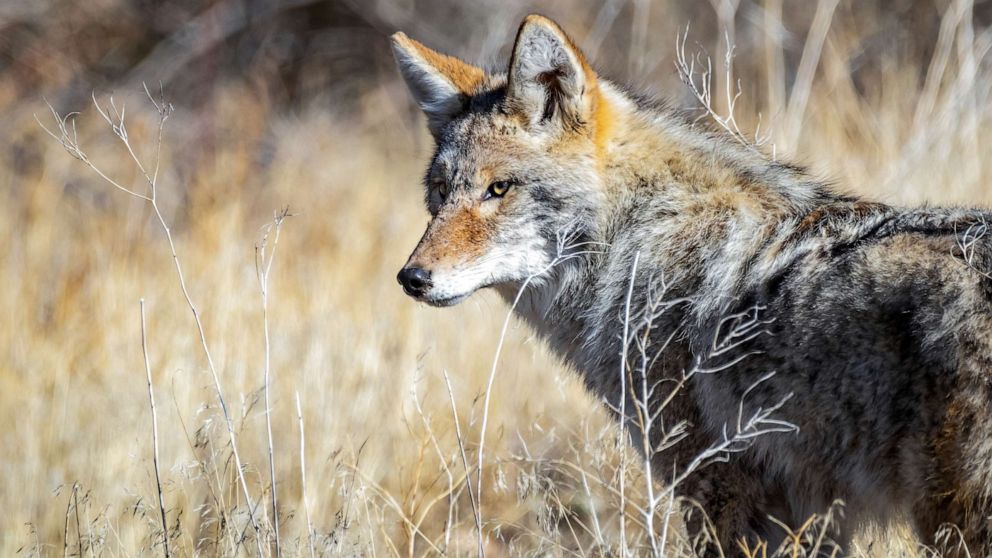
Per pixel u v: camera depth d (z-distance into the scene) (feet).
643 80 68.18
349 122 77.82
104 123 69.31
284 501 34.06
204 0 84.64
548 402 38.58
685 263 27.27
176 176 66.59
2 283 49.55
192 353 40.47
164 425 36.14
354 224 56.95
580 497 33.71
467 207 29.27
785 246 25.71
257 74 81.10
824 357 23.94
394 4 86.33
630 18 79.41
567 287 29.32
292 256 52.54
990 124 50.60
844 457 24.09
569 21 80.79
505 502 34.63
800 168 28.45
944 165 45.60
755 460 25.99
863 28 69.77
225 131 72.95
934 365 22.21
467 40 85.20
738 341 25.22
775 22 66.69
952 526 22.40
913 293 22.84
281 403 38.17
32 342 44.06
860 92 66.85
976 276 22.21
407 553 32.50
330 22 86.74
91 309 46.57
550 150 28.94
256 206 62.34
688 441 26.63
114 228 55.83
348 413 38.09
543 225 29.07
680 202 27.86
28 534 32.48
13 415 39.32
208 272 47.88
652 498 23.71
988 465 21.81
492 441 36.63
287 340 42.22
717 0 63.93
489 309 43.98
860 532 27.04
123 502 33.17
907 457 22.88
